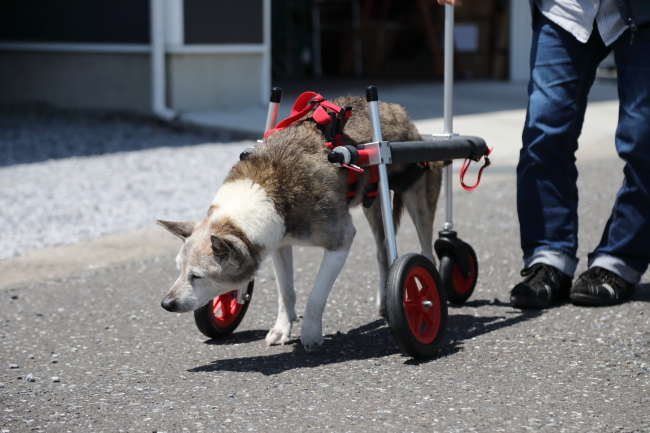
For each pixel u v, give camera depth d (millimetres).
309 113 3873
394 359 3324
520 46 17344
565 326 3676
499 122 10812
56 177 7840
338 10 20062
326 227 3416
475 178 7953
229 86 11945
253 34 12094
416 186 4059
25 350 3600
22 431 2656
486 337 3566
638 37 3805
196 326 3930
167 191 7281
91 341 3729
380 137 3398
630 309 3887
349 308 4168
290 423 2666
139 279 4859
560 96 4020
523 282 4059
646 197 3879
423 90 14773
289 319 3695
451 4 3996
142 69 11523
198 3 11281
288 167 3385
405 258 3266
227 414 2768
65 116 11484
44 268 5102
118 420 2740
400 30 19891
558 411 2699
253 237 3268
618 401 2777
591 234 5621
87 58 11930
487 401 2807
